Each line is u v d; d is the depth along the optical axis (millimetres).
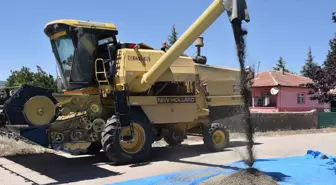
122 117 8906
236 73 12539
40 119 7602
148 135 9336
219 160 9320
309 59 45438
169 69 10102
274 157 9820
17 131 7684
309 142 13438
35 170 8180
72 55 9469
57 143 8312
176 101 10203
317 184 6605
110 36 9656
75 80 9555
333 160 8977
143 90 9359
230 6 6453
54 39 9844
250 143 7039
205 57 12148
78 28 9141
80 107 8672
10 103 7496
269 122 18344
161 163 9031
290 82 31219
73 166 8664
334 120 21562
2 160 9461
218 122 12469
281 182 6738
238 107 12617
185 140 14164
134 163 9031
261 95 31516
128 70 9203
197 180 6879
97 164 8953
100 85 9414
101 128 8938
